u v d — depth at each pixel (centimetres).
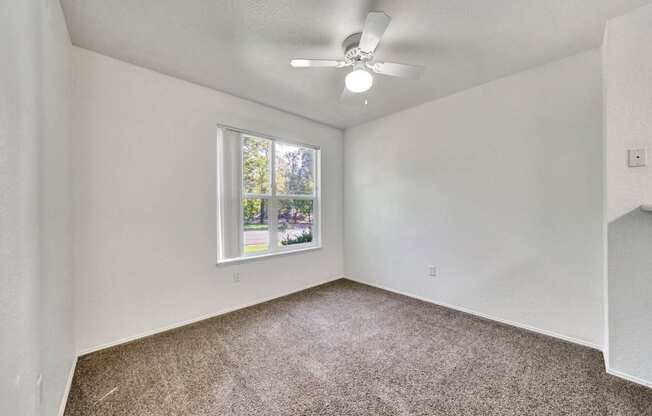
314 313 280
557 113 221
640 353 166
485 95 262
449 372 181
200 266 264
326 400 155
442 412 146
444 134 294
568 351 203
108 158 212
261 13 167
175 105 248
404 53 211
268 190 330
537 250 233
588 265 208
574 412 145
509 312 250
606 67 174
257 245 318
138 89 227
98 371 181
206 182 269
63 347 156
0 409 77
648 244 162
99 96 208
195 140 261
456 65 229
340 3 159
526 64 227
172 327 246
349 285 378
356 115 352
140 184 228
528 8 163
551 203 225
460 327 246
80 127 199
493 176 258
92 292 205
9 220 85
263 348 212
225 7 162
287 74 243
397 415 145
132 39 192
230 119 287
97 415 144
